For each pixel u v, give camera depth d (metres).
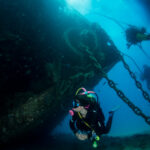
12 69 3.85
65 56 4.48
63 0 5.05
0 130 3.69
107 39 5.29
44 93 4.02
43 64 4.12
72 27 4.86
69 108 6.66
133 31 4.74
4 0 4.43
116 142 5.05
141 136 5.66
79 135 3.10
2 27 4.13
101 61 5.04
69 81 4.27
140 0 9.53
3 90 3.72
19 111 3.82
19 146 4.89
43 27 4.57
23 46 4.08
